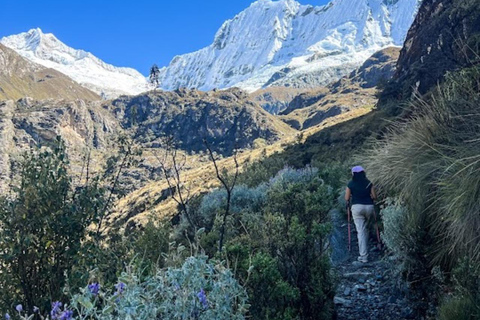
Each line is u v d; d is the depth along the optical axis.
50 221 4.56
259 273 3.80
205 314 2.71
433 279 4.86
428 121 7.04
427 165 5.89
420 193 5.65
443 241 4.99
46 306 4.36
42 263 4.63
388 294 5.66
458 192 4.71
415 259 5.14
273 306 3.82
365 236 7.21
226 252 3.90
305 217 5.05
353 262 7.27
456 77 7.33
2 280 4.41
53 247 4.71
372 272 6.57
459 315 3.68
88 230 5.07
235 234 6.62
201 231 3.31
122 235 6.21
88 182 5.20
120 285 2.68
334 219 9.86
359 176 7.44
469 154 5.22
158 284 2.78
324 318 4.34
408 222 5.59
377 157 8.89
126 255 5.75
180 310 2.65
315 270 4.41
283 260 4.50
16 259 4.52
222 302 2.78
